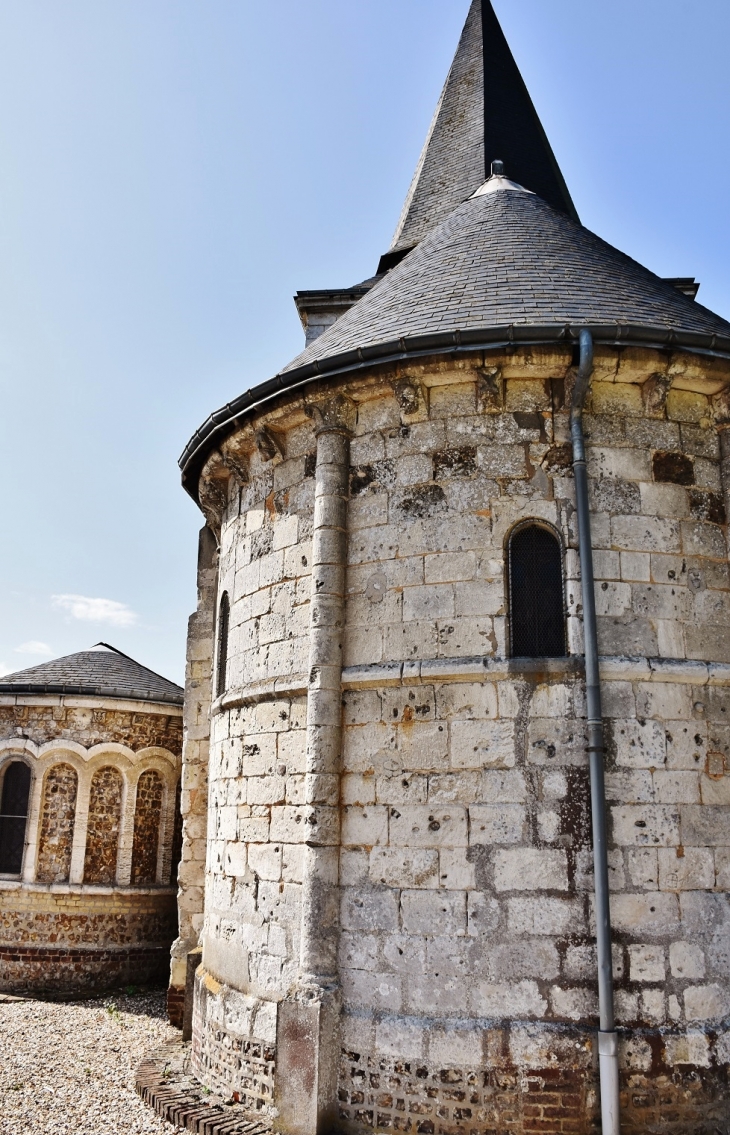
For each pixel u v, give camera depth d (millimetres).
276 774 8828
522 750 7594
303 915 7918
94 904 16391
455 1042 7199
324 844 7938
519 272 9133
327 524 8609
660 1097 6949
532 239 9938
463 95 15422
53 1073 10172
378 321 9102
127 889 16531
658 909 7293
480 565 8047
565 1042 7035
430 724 7871
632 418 8281
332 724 8172
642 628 7844
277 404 9156
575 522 8023
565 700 7637
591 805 7379
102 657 19188
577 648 7738
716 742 7766
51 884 16297
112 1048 11500
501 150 14445
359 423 8867
